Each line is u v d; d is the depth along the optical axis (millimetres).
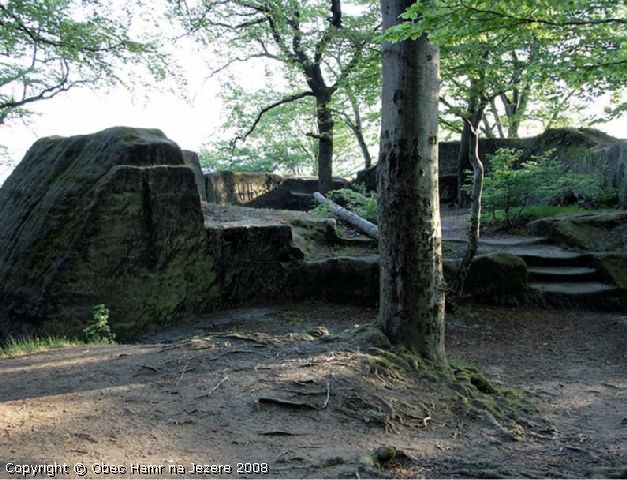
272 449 3543
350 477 3162
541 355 7473
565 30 5027
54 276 8070
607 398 5777
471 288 9430
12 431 3561
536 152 18047
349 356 4984
